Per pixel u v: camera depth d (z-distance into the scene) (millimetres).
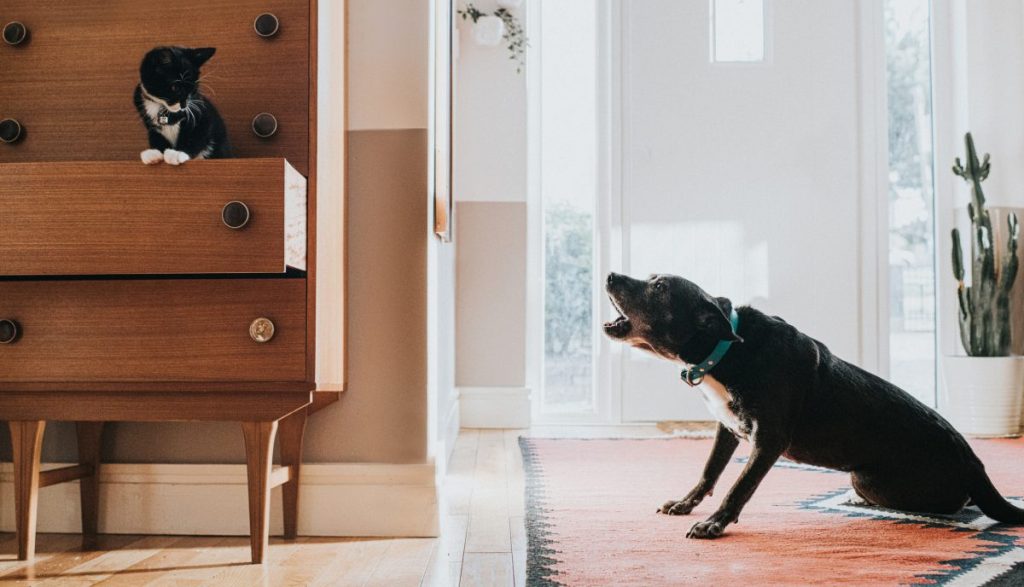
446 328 3193
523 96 4043
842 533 1826
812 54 4141
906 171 4238
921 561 1590
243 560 1691
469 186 4031
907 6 4254
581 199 4199
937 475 1932
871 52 4141
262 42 1782
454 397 3670
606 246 4137
